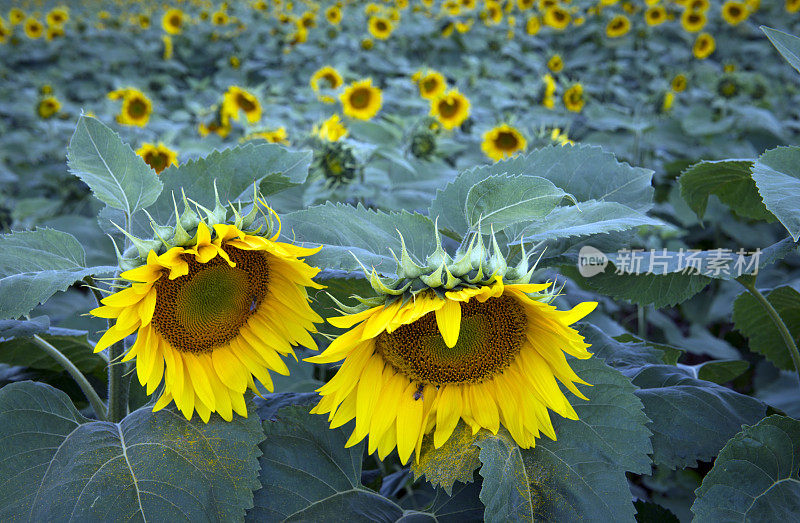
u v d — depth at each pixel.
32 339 1.56
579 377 1.41
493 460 1.25
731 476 1.30
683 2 8.60
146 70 10.04
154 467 1.27
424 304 1.18
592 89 7.17
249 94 4.61
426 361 1.33
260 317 1.43
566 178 1.74
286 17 10.89
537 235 1.49
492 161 4.09
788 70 8.49
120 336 1.28
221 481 1.27
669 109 6.24
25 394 1.38
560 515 1.22
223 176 1.68
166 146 3.80
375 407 1.34
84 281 1.44
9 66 10.48
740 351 3.52
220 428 1.37
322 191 3.18
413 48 9.49
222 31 11.28
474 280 1.19
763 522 1.25
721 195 1.89
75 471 1.25
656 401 1.63
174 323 1.34
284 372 1.44
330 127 3.31
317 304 1.66
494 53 9.13
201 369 1.38
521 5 9.94
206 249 1.25
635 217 1.44
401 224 1.50
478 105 6.21
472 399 1.35
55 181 5.49
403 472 1.88
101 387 2.02
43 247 1.40
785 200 1.25
